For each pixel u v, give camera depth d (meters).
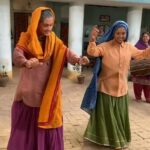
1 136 3.63
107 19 11.13
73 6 7.60
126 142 3.41
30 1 10.29
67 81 7.66
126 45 3.21
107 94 3.24
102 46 3.15
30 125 2.35
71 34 7.79
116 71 3.16
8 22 7.08
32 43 2.05
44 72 2.25
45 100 2.25
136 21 8.29
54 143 2.37
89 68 9.94
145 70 5.43
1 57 7.14
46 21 2.05
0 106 5.05
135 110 5.11
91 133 3.35
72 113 4.77
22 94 2.30
